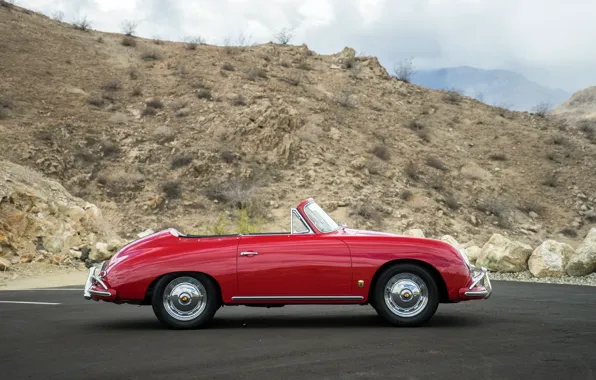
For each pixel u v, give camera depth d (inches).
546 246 633.0
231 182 1099.3
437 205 1155.3
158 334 287.3
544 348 248.1
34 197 754.2
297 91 1567.4
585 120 1828.2
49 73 1408.7
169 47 1793.8
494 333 282.7
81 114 1250.6
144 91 1419.8
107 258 712.4
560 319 328.2
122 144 1173.1
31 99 1264.8
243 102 1359.5
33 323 325.4
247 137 1211.9
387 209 1102.4
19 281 590.6
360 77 1807.3
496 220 1184.8
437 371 210.2
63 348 255.4
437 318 332.2
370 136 1412.4
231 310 378.3
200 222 996.6
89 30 1868.8
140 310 379.9
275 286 295.3
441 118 1640.0
